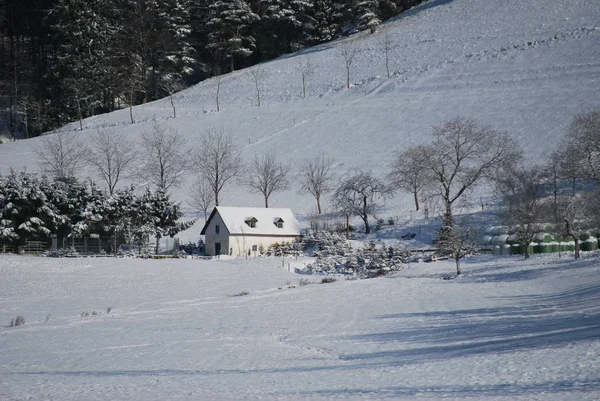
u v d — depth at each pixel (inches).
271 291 1669.5
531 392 477.4
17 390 600.1
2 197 2586.1
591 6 4832.7
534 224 2119.8
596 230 2048.5
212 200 3420.3
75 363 791.1
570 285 1363.2
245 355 802.2
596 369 543.8
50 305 1493.6
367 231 2849.4
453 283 1640.0
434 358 687.7
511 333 824.9
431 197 2891.2
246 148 3956.7
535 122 3472.0
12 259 2258.9
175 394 558.3
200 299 1561.3
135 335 1034.7
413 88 4411.9
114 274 2028.8
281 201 3390.7
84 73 4864.7
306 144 3912.4
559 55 4224.9
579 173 2450.8
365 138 3838.6
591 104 3511.3
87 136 4269.2
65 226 2780.5
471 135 2915.8
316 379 610.5
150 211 2874.0
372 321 1078.4
